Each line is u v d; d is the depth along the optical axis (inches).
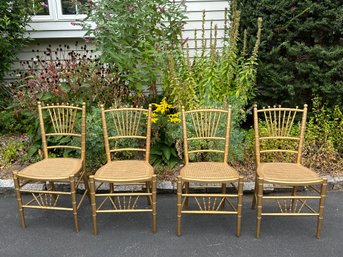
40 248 87.7
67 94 129.9
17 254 85.3
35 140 134.9
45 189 116.7
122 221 100.4
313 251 85.2
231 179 88.8
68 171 95.4
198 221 100.0
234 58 132.9
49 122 129.3
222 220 100.4
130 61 134.0
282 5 131.1
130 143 123.8
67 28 174.6
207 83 129.7
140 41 138.3
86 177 106.7
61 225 98.6
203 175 91.6
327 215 102.0
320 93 137.5
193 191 116.0
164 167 127.5
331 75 131.2
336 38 134.3
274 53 135.8
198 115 110.3
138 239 91.2
